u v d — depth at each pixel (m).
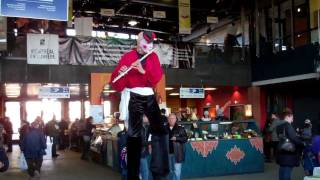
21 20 17.12
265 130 15.83
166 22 24.22
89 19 17.59
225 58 19.70
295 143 7.98
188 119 14.42
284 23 18.83
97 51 16.97
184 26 17.59
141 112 2.67
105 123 18.42
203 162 12.34
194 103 26.78
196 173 12.23
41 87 17.36
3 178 12.84
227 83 19.62
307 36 17.52
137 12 22.44
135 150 2.66
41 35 16.02
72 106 29.41
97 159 17.02
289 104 20.22
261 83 19.56
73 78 16.73
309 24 17.42
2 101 27.69
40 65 16.36
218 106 21.25
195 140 12.34
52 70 16.50
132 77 2.67
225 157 12.66
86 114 28.89
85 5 21.02
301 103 19.53
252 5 20.47
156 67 2.71
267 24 19.72
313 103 18.81
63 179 12.42
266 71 19.27
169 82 18.16
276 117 15.48
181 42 18.42
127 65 2.68
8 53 16.00
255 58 20.05
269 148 15.59
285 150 7.99
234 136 13.02
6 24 15.34
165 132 2.78
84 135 18.03
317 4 17.00
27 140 12.49
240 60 20.08
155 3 19.86
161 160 2.76
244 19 20.58
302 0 17.91
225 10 21.47
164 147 2.77
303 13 17.81
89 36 17.09
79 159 18.27
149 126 2.73
